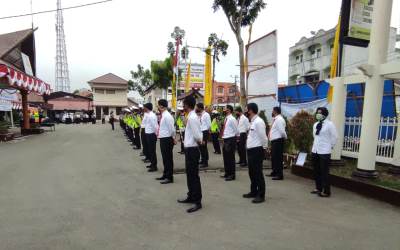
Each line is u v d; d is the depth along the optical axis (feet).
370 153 21.94
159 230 14.49
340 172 24.80
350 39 23.75
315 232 14.35
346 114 33.04
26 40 67.31
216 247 12.74
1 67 43.32
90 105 158.71
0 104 77.05
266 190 21.81
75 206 17.92
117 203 18.53
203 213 16.84
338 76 26.91
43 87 62.80
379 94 21.59
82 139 58.90
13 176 25.58
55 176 25.68
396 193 18.44
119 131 82.58
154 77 115.55
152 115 28.25
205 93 55.62
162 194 20.52
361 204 18.67
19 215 16.40
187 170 17.90
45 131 79.41
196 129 17.29
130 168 29.60
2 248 12.64
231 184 23.53
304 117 29.66
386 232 14.44
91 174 26.66
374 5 21.71
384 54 21.57
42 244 13.01
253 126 19.03
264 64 36.96
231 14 52.95
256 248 12.69
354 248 12.76
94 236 13.82
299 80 100.53
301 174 26.35
